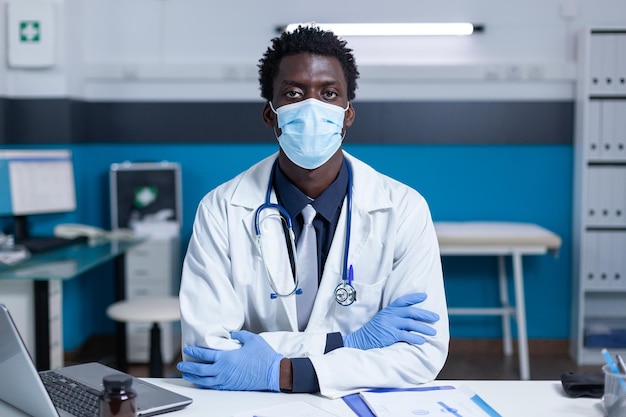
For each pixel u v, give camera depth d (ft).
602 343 13.60
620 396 4.30
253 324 5.61
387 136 14.15
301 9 14.07
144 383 4.94
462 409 4.48
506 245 12.32
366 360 4.87
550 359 14.03
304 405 4.52
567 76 13.82
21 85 13.42
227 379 4.89
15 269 9.93
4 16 13.24
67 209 13.12
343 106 5.25
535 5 13.89
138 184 13.85
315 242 5.47
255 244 5.47
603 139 13.34
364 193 5.61
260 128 14.25
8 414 4.48
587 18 13.89
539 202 14.21
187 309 5.28
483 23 13.96
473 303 14.43
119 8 14.23
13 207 12.04
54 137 13.44
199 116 14.26
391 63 13.96
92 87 14.34
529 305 14.42
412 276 5.43
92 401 4.52
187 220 14.43
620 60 13.20
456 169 14.23
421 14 13.99
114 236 13.04
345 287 5.36
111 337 14.69
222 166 14.34
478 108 14.07
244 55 14.19
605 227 13.73
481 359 14.01
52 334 10.65
